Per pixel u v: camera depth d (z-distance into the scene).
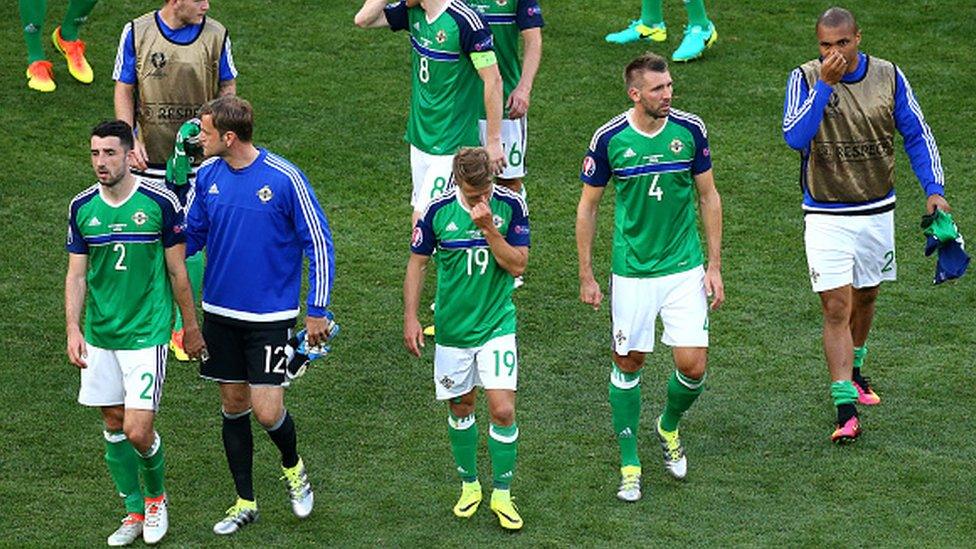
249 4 54.19
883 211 31.23
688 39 50.78
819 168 31.06
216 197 26.97
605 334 36.12
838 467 30.00
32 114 45.91
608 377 34.16
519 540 27.41
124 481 27.36
